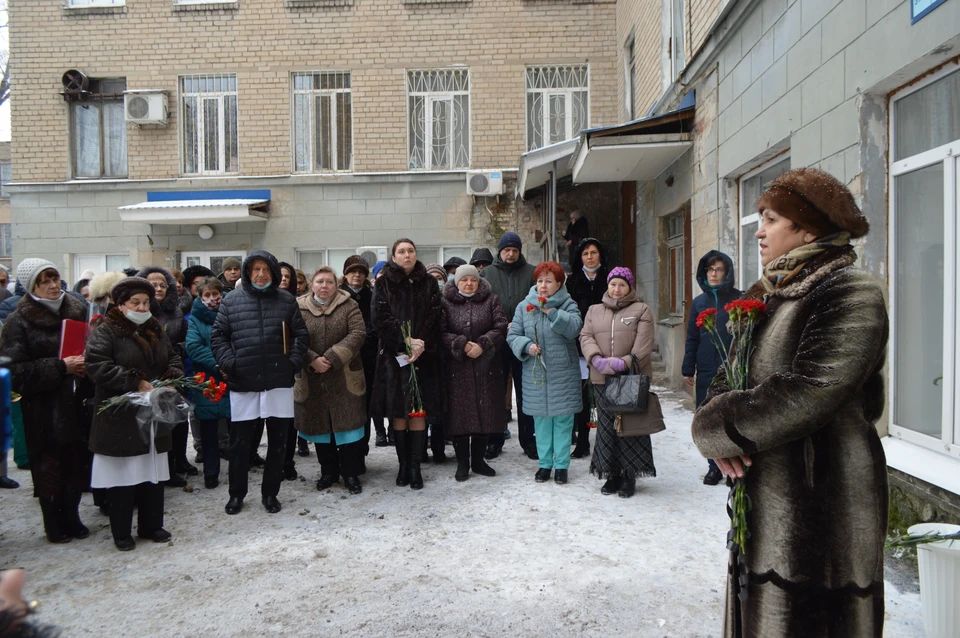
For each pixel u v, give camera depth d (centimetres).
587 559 347
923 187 374
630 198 1106
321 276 479
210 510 441
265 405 429
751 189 625
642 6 979
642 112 993
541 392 476
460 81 1159
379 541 379
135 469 373
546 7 1141
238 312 430
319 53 1143
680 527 390
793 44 487
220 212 1084
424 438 547
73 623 291
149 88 1152
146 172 1159
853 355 156
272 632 281
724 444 171
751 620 174
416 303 479
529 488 473
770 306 180
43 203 1164
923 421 380
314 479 516
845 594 164
